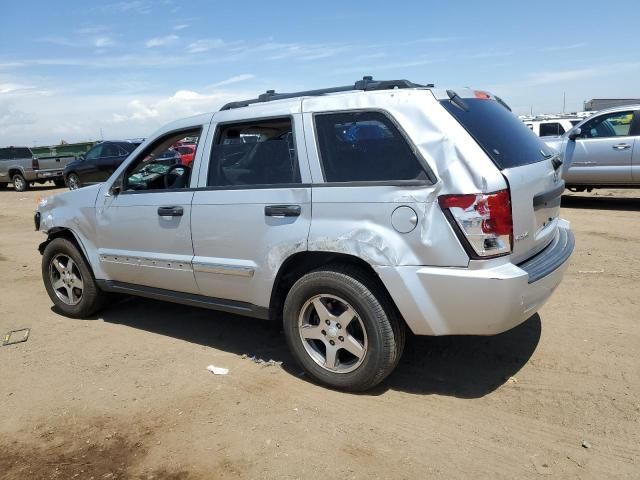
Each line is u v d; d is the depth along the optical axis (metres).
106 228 5.02
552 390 3.66
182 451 3.19
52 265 5.67
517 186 3.33
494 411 3.46
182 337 4.97
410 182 3.34
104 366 4.41
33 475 3.04
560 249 3.91
